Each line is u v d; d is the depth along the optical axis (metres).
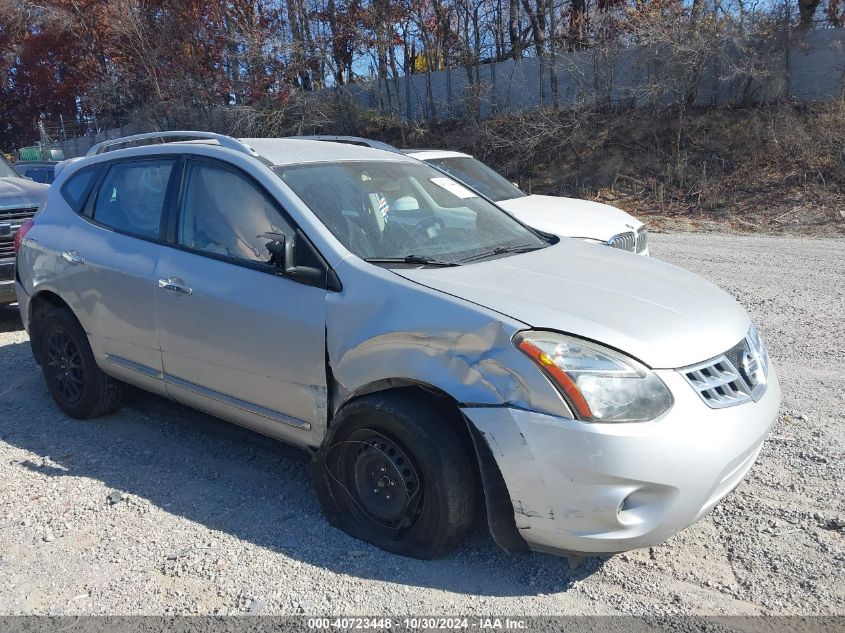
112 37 32.94
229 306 3.96
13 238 7.48
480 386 3.12
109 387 5.10
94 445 4.84
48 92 43.56
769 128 17.72
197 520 3.87
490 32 23.59
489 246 4.23
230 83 27.23
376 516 3.56
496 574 3.36
